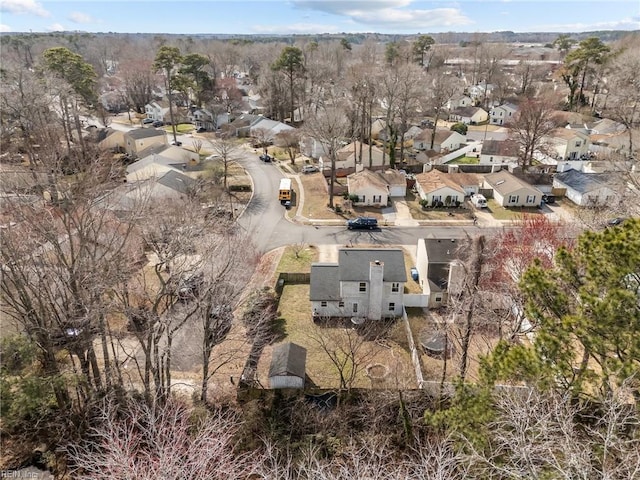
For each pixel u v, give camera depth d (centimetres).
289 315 3050
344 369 2534
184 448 1580
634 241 1223
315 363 2591
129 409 1745
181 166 5444
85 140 5978
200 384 2353
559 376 1346
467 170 5784
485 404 1420
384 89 6138
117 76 11219
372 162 6153
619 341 1212
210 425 1653
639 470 1038
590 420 1482
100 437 1722
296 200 5028
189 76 9106
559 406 1234
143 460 1398
